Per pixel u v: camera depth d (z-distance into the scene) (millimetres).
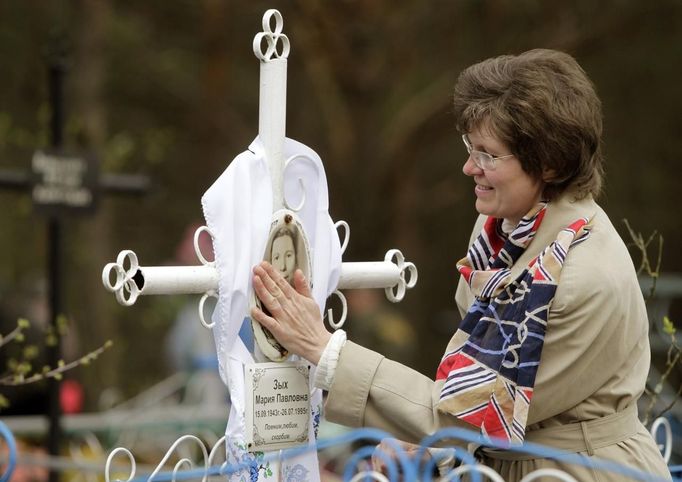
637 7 16328
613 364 4590
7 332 10305
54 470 9055
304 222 4980
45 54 9359
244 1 17938
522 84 4586
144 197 10062
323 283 4934
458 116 4770
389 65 16297
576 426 4629
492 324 4609
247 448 4637
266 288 4680
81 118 15125
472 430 4590
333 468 8945
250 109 21391
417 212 20141
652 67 19094
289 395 4746
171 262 20047
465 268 4898
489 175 4660
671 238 20281
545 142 4582
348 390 4691
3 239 17016
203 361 12016
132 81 20766
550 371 4508
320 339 4723
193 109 20766
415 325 20297
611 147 19812
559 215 4688
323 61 15734
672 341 6270
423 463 4961
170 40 20734
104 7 16625
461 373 4578
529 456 4664
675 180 20250
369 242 16047
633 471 4109
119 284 4441
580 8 16391
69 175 9203
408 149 16328
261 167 4762
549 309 4504
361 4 15383
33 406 10305
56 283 9102
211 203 4637
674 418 10398
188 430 10477
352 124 16016
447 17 17500
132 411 11312
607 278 4535
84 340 15102
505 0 17172
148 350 18109
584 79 4711
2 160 16609
